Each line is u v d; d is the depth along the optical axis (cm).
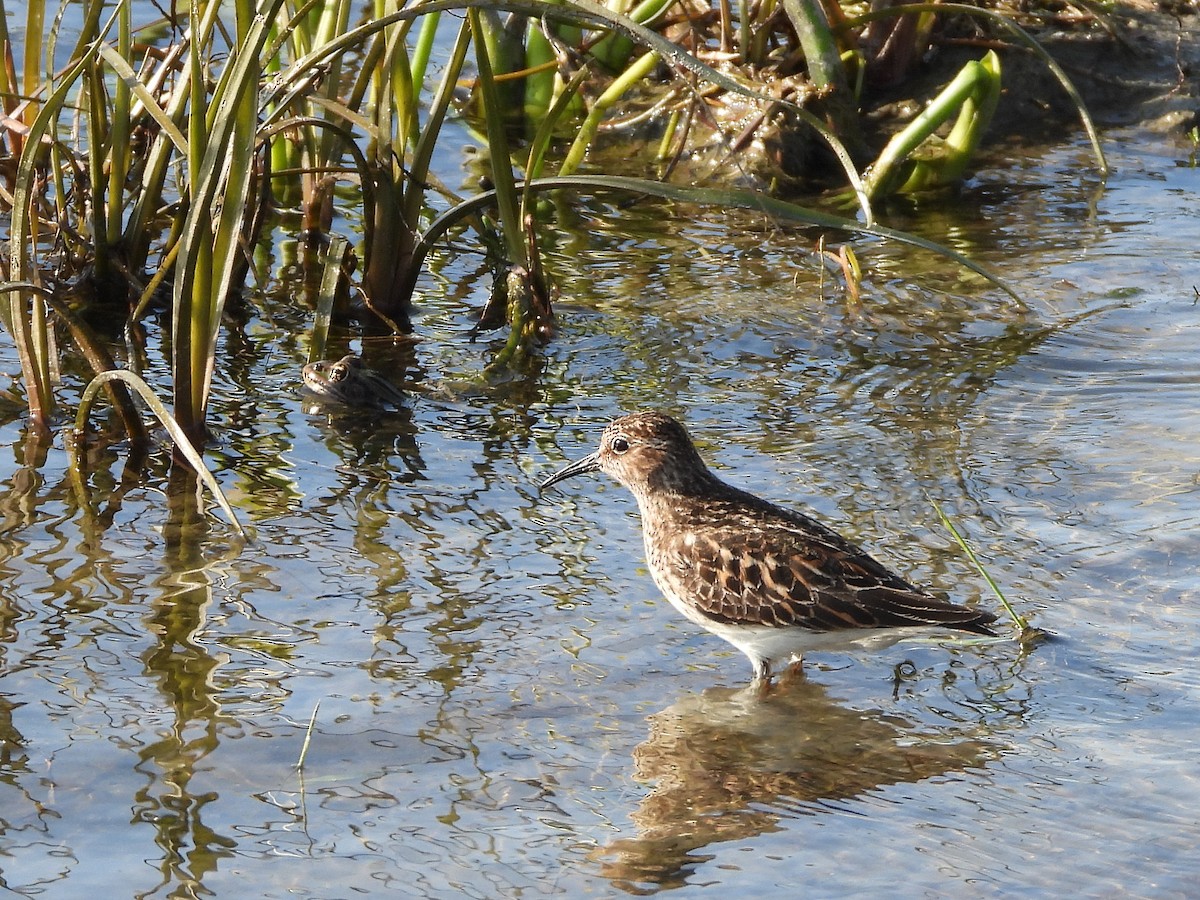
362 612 1077
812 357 1560
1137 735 952
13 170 1692
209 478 1136
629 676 1024
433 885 805
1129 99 2250
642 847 843
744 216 1945
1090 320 1647
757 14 2112
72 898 784
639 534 1225
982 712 986
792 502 1248
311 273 1734
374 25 1340
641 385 1494
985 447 1356
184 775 890
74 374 1459
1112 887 805
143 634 1037
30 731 924
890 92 2161
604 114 2150
